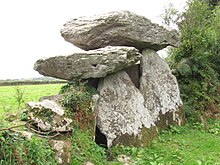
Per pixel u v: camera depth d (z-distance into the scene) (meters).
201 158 9.23
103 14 11.55
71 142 7.92
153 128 10.95
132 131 10.00
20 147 6.09
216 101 15.55
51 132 7.70
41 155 6.32
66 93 9.73
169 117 12.56
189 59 15.44
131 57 10.33
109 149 9.21
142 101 11.02
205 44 15.52
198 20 15.88
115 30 11.26
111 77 10.62
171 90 12.99
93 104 9.60
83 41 11.54
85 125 9.05
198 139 11.31
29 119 7.73
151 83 12.29
